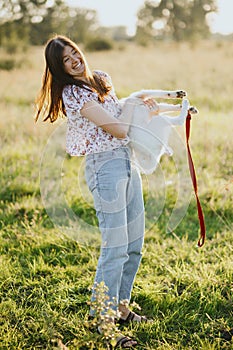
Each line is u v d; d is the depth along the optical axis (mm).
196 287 3650
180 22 49000
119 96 11328
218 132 7461
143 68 16344
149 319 3379
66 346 3080
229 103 10508
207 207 5164
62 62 2926
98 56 21641
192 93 11430
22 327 3266
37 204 5301
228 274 3727
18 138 7340
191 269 3916
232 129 7402
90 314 3189
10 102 11109
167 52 23391
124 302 3025
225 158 6078
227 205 5102
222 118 8734
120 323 3303
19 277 3902
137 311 3471
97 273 3072
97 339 2994
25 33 33250
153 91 3154
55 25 38812
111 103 3045
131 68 16391
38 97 3150
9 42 24391
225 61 17453
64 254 4293
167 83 12938
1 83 13641
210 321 3332
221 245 4387
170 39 49469
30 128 7793
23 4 37844
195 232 4719
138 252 3229
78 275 3941
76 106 2900
